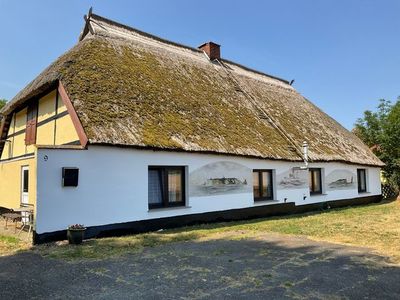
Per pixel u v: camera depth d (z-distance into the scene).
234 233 9.16
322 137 17.86
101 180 8.75
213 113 13.25
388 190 22.08
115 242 7.89
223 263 6.04
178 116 11.59
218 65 18.80
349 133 21.73
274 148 13.66
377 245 7.52
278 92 20.77
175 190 10.70
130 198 9.28
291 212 14.28
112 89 10.64
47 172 7.90
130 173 9.33
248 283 4.94
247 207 12.46
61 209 8.03
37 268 5.72
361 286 4.79
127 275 5.33
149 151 9.78
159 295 4.47
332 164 16.84
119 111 9.91
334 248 7.22
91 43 12.49
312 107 22.08
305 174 15.15
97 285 4.87
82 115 8.88
